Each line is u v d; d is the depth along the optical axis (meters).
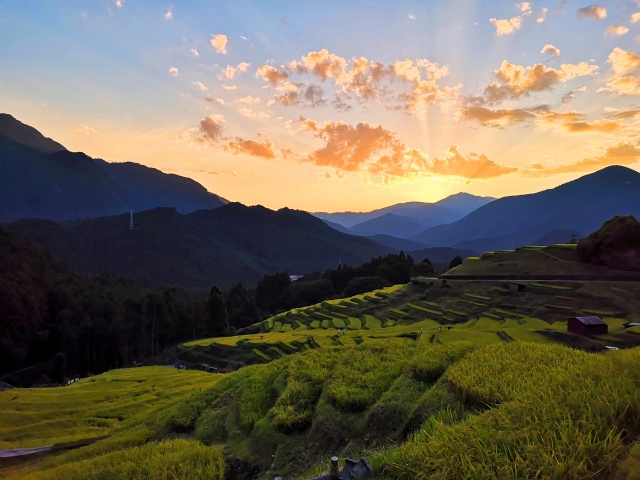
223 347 80.44
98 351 105.75
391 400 18.00
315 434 19.52
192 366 80.06
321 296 146.12
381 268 145.50
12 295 101.81
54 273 130.88
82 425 39.06
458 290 81.75
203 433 26.09
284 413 21.78
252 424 24.00
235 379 34.16
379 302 91.31
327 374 25.34
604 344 42.56
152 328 111.62
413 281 95.88
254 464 19.95
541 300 66.31
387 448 14.41
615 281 67.94
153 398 45.12
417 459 8.46
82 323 105.25
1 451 33.12
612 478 6.07
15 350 95.31
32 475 23.67
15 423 39.66
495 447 7.24
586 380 9.02
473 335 49.12
